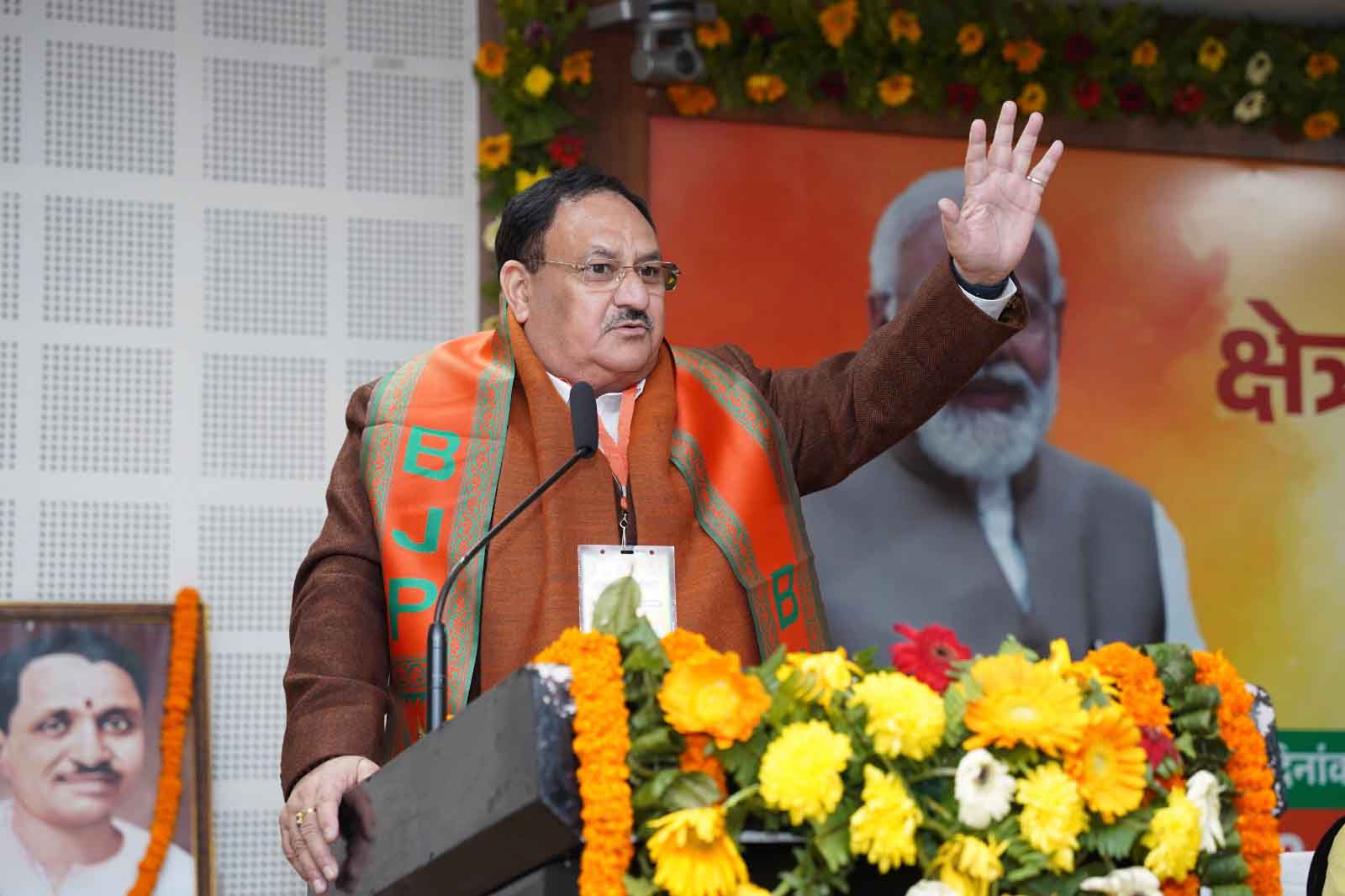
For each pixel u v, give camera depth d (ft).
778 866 6.73
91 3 20.97
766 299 22.88
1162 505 23.81
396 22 22.02
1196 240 24.54
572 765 6.26
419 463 11.19
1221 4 24.76
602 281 11.17
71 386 20.42
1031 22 23.89
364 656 10.44
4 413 20.18
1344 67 24.80
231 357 20.97
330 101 21.67
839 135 23.40
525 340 11.51
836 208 23.25
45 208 20.57
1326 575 24.27
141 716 19.81
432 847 6.93
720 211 22.90
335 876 8.21
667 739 6.36
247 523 20.77
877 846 6.41
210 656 20.42
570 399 9.62
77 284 20.58
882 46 23.07
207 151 21.17
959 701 6.82
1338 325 24.86
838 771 6.49
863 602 22.58
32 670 19.61
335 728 9.54
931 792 6.77
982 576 22.93
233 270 21.09
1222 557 23.95
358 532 11.13
